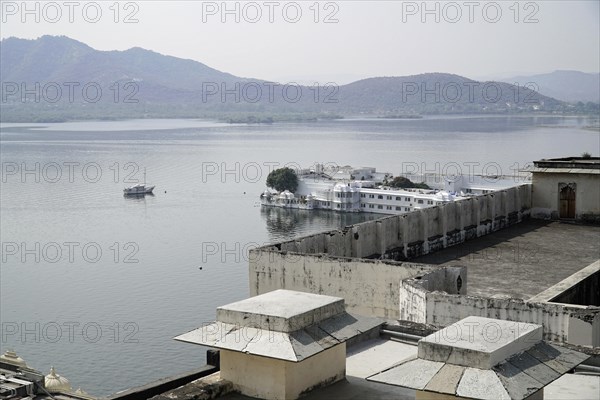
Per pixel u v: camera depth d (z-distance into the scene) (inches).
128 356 3134.8
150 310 3774.6
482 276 1247.5
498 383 493.0
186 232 6205.7
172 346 3238.2
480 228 1550.2
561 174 1674.5
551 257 1365.7
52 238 6018.7
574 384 609.0
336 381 645.3
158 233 6161.4
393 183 7332.7
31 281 4591.5
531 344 545.3
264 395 605.3
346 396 615.2
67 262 5088.6
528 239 1510.8
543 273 1259.2
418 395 515.8
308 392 618.2
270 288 1184.2
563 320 831.7
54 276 4692.4
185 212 7194.9
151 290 4185.5
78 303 3981.3
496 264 1321.4
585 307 830.5
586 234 1545.3
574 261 1334.9
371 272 1087.6
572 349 589.3
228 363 622.5
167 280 4411.9
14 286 4466.0
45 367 3051.2
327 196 7199.8
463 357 512.4
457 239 1477.6
